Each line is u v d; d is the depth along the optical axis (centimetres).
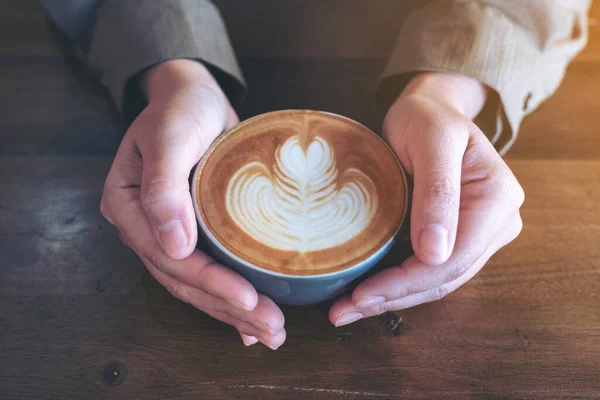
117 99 39
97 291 34
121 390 30
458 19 38
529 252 35
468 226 29
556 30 40
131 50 38
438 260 28
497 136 39
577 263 35
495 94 38
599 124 42
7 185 38
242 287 28
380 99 41
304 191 31
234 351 32
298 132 33
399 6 49
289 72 44
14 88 44
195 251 30
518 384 31
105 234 36
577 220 37
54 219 36
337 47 46
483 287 34
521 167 39
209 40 40
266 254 29
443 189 28
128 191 31
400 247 33
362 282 30
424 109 32
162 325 32
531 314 33
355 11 49
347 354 31
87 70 45
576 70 46
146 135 31
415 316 33
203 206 30
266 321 29
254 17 48
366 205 30
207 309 31
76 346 32
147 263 32
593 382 31
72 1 41
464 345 32
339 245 29
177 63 38
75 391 30
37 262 35
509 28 38
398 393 30
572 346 32
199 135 32
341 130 33
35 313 33
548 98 44
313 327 32
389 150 32
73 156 40
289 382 31
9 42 47
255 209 30
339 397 30
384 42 47
